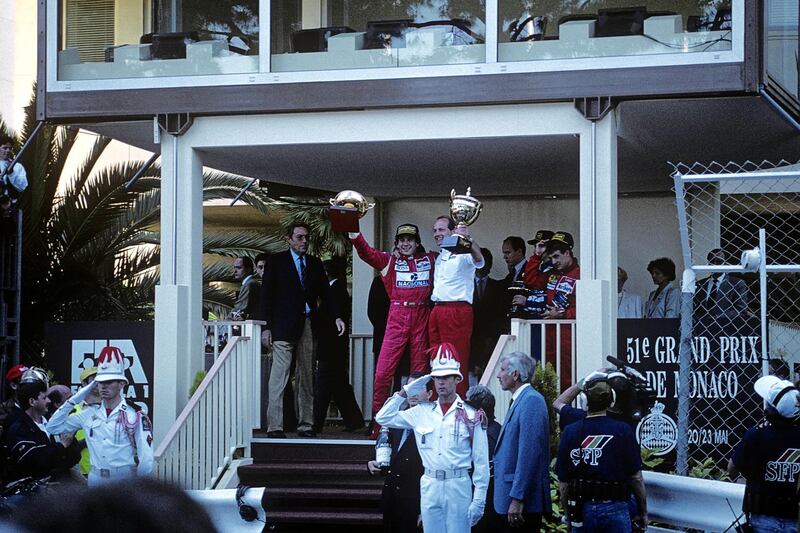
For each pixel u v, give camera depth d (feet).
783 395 25.72
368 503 38.81
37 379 31.99
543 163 46.24
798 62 44.14
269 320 42.68
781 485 25.99
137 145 48.57
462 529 31.09
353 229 40.32
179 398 41.68
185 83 42.01
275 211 84.53
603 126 38.91
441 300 39.68
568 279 40.98
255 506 26.23
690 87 37.93
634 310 48.08
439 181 51.60
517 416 30.45
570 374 40.37
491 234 56.24
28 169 60.80
